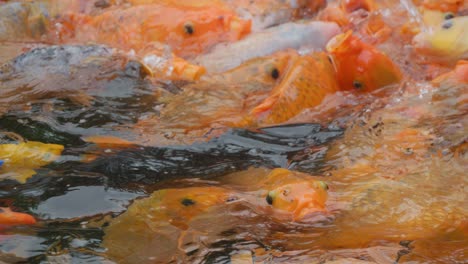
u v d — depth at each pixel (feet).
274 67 30.68
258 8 37.14
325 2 37.60
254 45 32.68
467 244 19.43
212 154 25.43
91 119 27.91
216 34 33.63
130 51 33.47
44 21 36.32
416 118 27.20
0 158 24.77
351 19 34.88
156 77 31.09
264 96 29.43
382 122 27.12
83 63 31.99
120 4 37.42
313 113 28.09
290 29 33.27
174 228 20.43
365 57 29.07
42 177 23.79
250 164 24.62
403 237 19.76
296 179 22.35
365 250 19.17
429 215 20.71
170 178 23.77
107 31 35.14
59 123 27.58
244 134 26.71
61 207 21.94
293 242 19.60
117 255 19.27
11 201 22.33
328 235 19.83
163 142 26.23
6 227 20.70
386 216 20.65
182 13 34.30
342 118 27.71
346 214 20.67
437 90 28.78
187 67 30.96
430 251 19.15
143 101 29.27
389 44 33.04
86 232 20.43
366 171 23.61
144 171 24.21
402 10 34.96
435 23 33.17
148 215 21.20
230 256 19.10
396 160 24.35
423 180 22.77
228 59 32.30
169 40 33.71
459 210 20.99
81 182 23.40
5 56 33.45
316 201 20.67
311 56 30.07
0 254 19.36
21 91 30.12
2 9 36.42
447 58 31.07
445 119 26.94
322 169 24.02
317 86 28.84
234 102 28.99
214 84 30.40
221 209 21.25
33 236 20.26
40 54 32.55
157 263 18.89
